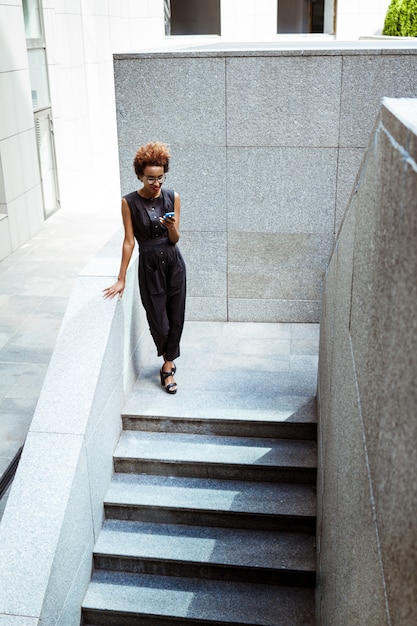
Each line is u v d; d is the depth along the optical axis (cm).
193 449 570
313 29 2659
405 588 156
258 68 665
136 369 639
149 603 498
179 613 490
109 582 517
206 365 662
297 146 688
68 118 1538
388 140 219
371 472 220
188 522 541
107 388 544
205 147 699
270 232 723
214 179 710
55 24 1468
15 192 1251
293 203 709
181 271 579
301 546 519
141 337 652
